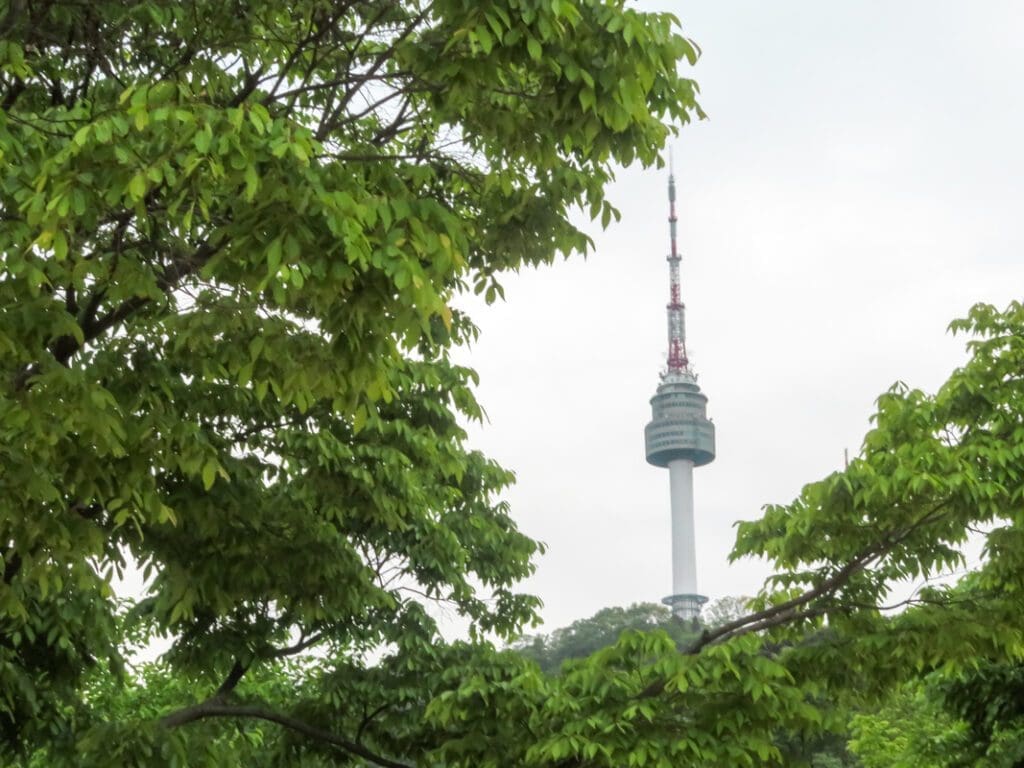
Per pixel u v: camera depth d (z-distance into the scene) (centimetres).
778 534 1420
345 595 1460
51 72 1102
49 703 1392
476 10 841
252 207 804
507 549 2095
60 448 945
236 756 1384
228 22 1049
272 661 1695
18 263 827
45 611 1340
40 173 800
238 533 1355
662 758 1198
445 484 2062
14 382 904
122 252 950
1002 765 2011
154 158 802
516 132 950
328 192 806
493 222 1066
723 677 1262
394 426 1585
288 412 1477
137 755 1265
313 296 836
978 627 1304
